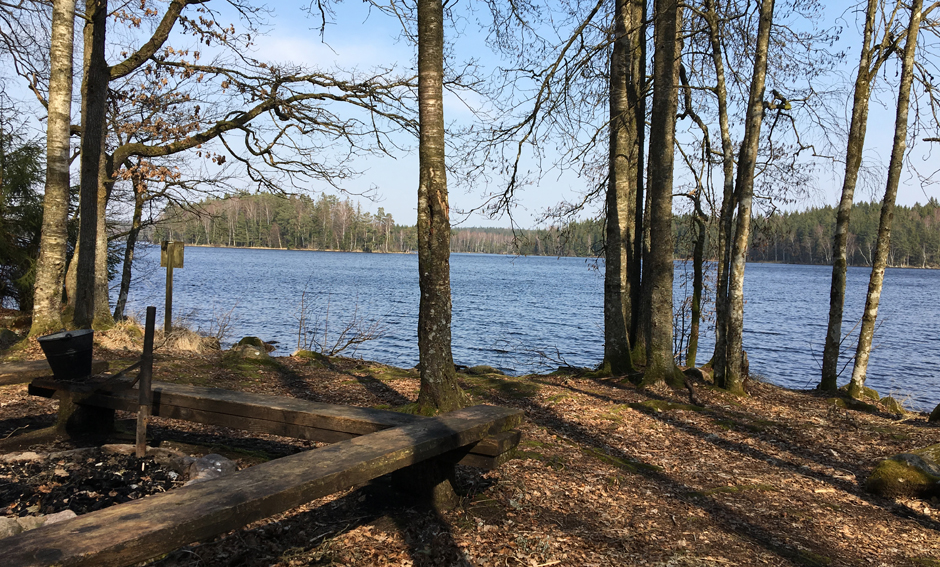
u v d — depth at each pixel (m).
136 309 24.52
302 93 12.84
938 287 70.19
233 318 23.25
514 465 5.67
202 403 4.61
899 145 10.33
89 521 2.24
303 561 3.50
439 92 5.27
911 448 7.55
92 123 10.59
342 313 27.00
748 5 10.77
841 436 8.05
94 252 10.71
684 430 7.84
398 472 4.47
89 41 11.04
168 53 12.48
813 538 4.60
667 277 10.30
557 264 144.75
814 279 79.50
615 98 11.32
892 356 21.17
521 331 24.19
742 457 6.87
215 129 12.59
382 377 9.97
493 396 9.24
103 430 5.49
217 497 2.54
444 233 5.28
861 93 10.58
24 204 15.22
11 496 3.80
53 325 9.67
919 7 10.02
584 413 8.28
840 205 10.97
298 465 3.06
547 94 10.90
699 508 5.04
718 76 11.73
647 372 10.41
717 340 12.28
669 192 10.17
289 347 17.56
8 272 15.32
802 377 17.55
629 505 4.94
